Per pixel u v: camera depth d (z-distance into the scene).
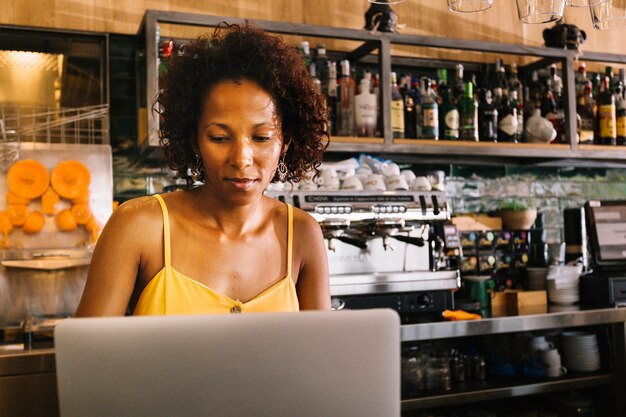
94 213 2.63
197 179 1.26
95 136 3.06
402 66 3.63
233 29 1.13
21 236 2.55
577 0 1.63
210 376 0.72
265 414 0.73
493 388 2.91
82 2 3.05
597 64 4.03
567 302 3.40
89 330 0.71
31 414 2.28
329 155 3.31
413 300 2.93
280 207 1.24
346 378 0.74
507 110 3.47
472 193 3.71
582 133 3.62
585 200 4.00
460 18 3.73
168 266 1.10
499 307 3.36
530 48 3.40
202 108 1.08
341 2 3.48
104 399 0.71
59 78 3.05
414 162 3.52
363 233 2.94
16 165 2.55
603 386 3.19
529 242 3.71
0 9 2.93
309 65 3.12
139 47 3.09
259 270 1.17
